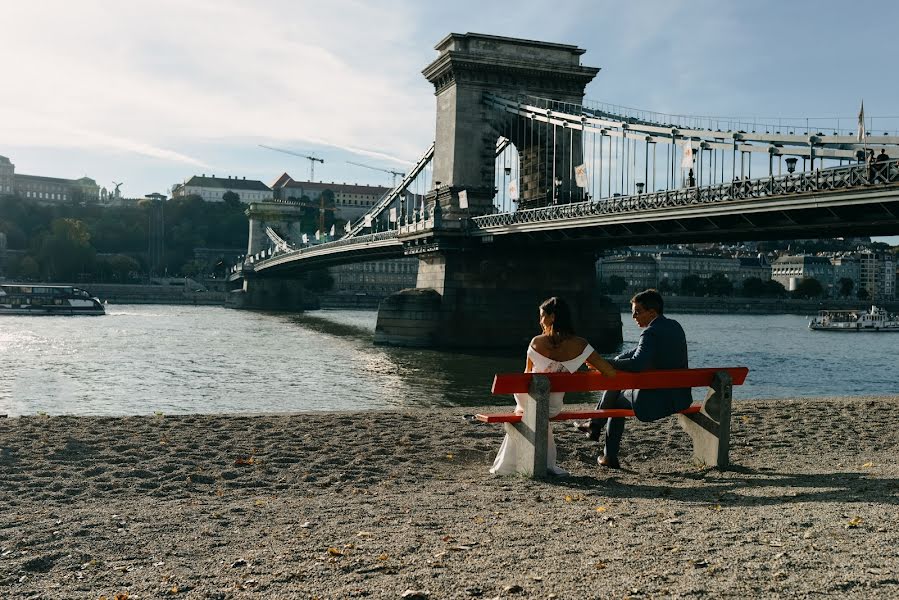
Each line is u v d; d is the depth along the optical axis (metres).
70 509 9.40
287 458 12.77
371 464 12.39
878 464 11.48
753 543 6.91
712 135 49.88
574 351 10.92
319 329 101.81
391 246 87.50
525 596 5.84
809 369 57.44
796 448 13.55
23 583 6.56
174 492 10.56
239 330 94.94
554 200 70.25
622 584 5.98
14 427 15.20
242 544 7.55
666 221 52.88
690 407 11.62
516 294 73.62
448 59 76.62
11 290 123.50
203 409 34.56
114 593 6.28
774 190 44.00
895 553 6.42
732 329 122.44
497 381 10.59
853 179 39.41
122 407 35.00
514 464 11.33
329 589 6.17
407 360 59.03
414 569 6.57
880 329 122.94
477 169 77.81
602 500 9.31
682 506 8.74
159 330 91.06
